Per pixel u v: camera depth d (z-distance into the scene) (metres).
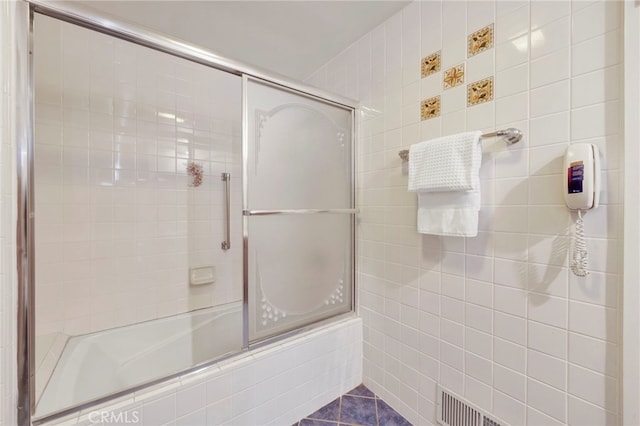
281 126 1.35
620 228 0.79
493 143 1.07
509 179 1.03
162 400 1.03
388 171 1.47
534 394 0.98
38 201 1.44
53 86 1.46
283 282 1.39
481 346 1.12
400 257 1.43
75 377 1.34
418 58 1.32
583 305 0.87
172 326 1.80
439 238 1.26
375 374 1.57
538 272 0.96
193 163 1.90
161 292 1.82
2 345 0.80
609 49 0.81
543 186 0.94
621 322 0.79
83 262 1.57
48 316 1.48
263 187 1.30
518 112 0.99
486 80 1.08
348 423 1.38
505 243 1.04
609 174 0.81
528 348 0.99
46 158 1.46
